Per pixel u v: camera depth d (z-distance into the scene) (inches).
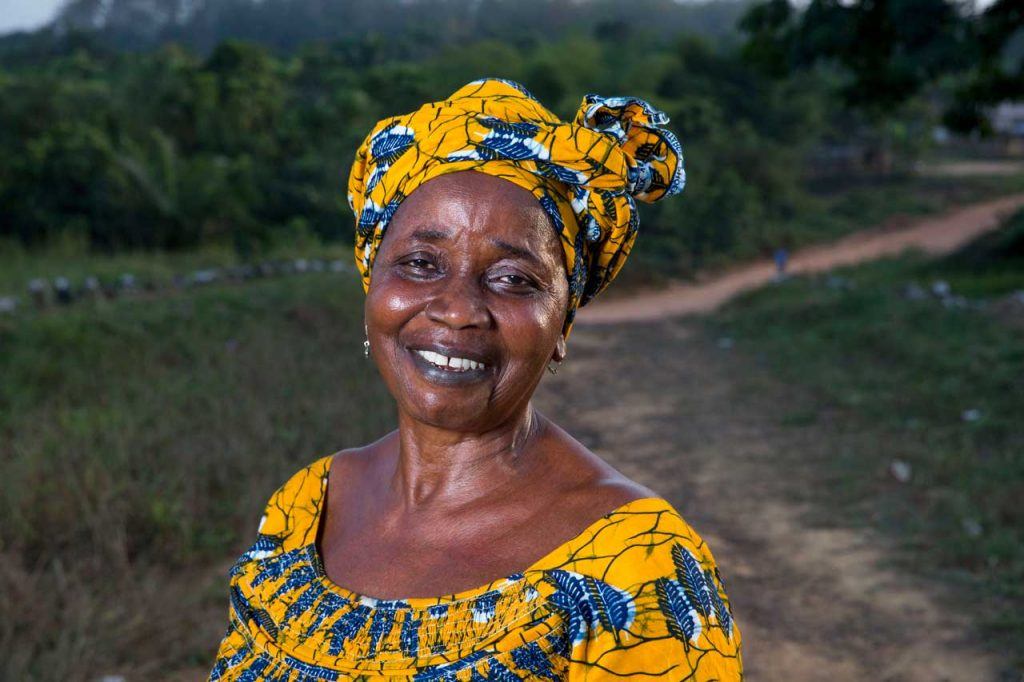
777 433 308.7
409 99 1422.2
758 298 711.1
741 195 1182.3
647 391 388.5
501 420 40.4
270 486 220.5
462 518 39.9
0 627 152.2
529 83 1611.7
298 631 39.8
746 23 622.8
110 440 228.8
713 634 35.1
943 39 532.1
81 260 578.2
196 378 310.0
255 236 746.2
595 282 44.6
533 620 35.1
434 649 36.2
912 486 245.0
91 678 145.5
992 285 558.6
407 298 40.7
